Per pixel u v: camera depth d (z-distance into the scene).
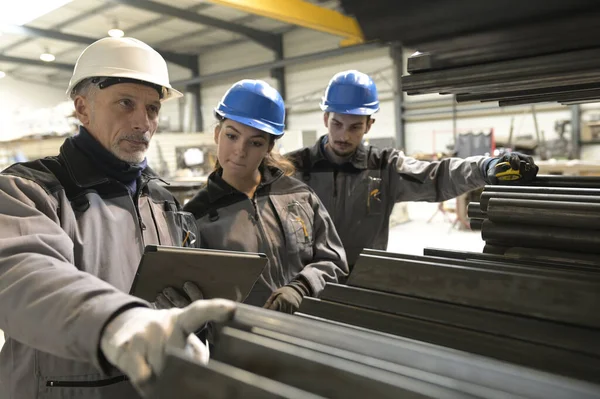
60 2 4.23
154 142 4.76
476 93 0.60
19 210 0.65
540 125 5.67
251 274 0.70
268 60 7.61
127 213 0.84
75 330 0.42
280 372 0.37
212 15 6.31
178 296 0.68
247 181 1.16
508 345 0.40
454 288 0.47
